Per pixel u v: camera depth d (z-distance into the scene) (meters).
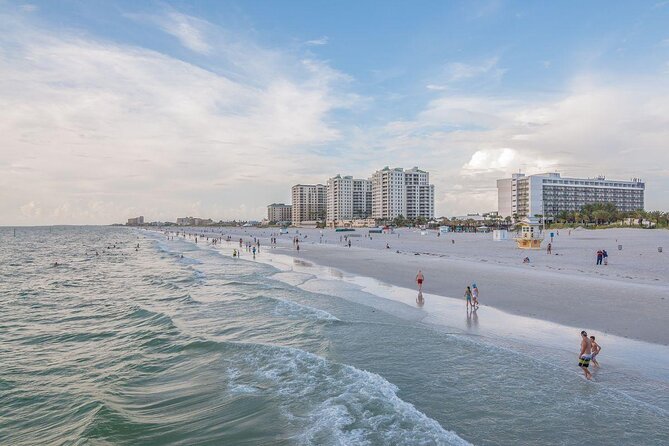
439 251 60.56
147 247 102.19
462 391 11.92
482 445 9.27
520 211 182.38
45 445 10.23
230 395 12.48
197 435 10.27
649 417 10.11
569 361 13.73
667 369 12.77
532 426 9.95
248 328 19.92
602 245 67.69
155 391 13.11
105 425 10.74
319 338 17.53
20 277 44.50
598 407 10.66
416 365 14.02
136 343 18.41
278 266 47.19
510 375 12.84
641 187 198.25
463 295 25.44
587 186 186.38
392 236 123.75
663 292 23.89
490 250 60.53
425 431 9.92
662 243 72.56
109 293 32.81
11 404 12.48
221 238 141.00
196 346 17.30
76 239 161.38
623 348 14.59
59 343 18.78
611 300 21.94
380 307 23.02
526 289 25.92
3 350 17.80
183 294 30.80
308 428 10.36
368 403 11.45
